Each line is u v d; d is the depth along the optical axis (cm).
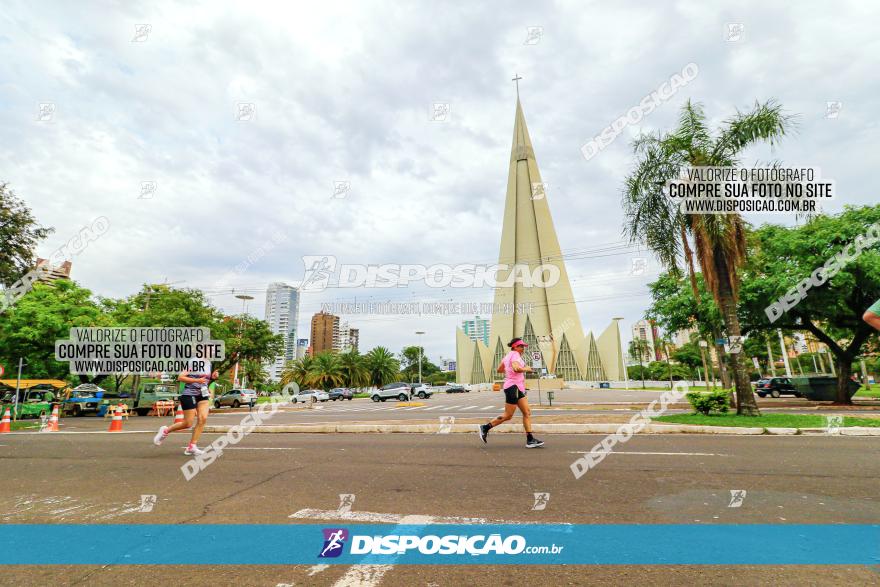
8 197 1748
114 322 2664
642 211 1287
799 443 769
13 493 486
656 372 8938
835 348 2044
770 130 1134
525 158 10200
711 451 682
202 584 266
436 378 11619
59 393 2745
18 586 265
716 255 1210
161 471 596
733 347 1173
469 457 656
